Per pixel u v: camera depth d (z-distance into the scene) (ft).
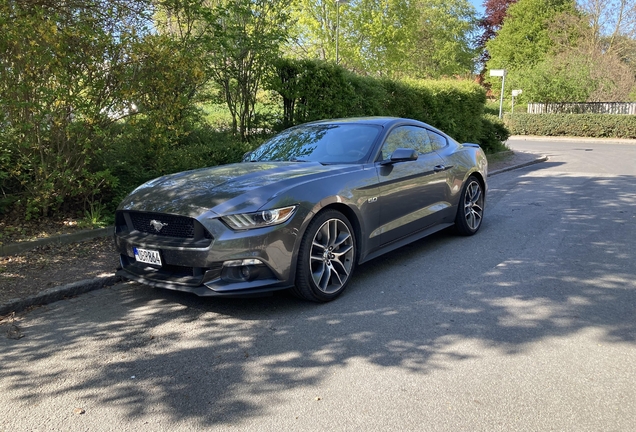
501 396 8.95
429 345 10.96
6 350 11.29
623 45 115.65
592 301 13.37
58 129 18.97
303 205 12.77
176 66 20.93
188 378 9.82
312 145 16.88
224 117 32.22
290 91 31.76
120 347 11.27
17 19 17.42
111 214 21.74
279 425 8.23
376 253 15.62
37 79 17.95
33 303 13.87
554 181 36.88
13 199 20.24
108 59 19.42
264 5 30.09
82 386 9.64
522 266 16.49
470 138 51.42
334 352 10.75
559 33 131.54
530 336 11.33
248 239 11.98
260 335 11.68
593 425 8.09
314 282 13.10
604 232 20.86
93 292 14.97
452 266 16.63
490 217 24.44
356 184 14.47
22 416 8.68
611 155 58.08
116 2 21.04
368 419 8.34
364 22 97.81
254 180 13.47
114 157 22.61
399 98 41.52
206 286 12.14
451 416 8.38
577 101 98.89
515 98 121.19
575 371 9.79
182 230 12.66
